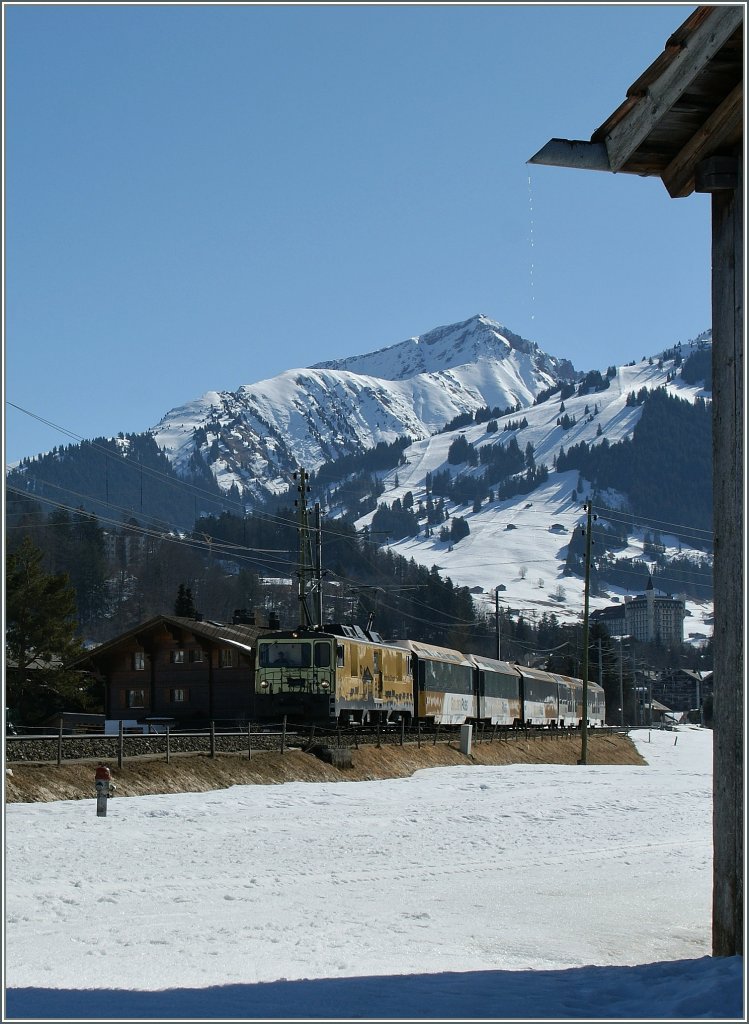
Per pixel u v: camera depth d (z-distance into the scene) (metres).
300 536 53.03
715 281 12.59
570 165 13.26
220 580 152.88
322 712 44.56
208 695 57.28
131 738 33.47
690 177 13.09
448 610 165.88
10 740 28.81
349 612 130.88
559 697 84.56
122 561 157.62
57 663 65.50
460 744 55.59
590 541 65.94
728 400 12.22
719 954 12.24
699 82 12.04
